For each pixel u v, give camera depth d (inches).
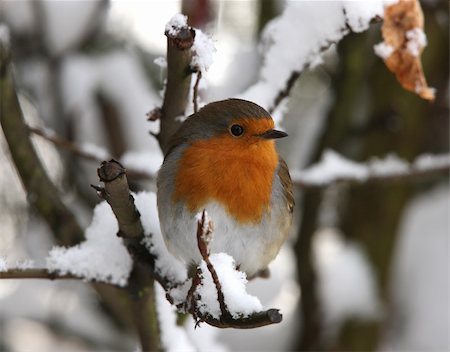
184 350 241.9
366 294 414.9
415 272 442.9
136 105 384.5
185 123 239.0
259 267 247.9
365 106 420.5
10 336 442.9
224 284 170.9
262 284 446.9
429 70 409.1
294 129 437.4
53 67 379.6
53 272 213.0
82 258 219.0
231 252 237.3
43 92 381.7
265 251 243.3
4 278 208.4
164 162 240.7
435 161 316.8
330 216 454.0
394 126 411.8
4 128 244.1
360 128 413.7
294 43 238.1
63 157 394.9
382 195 424.5
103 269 221.1
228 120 234.7
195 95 211.8
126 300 277.6
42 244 406.0
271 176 242.1
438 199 471.8
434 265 440.5
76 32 376.2
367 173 307.3
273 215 242.5
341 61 396.2
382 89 413.7
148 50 422.6
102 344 411.2
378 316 413.4
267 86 245.9
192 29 198.5
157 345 238.8
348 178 305.9
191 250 232.5
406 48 214.2
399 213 427.5
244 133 234.5
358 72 392.5
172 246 232.4
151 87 416.2
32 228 403.2
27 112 401.1
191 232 232.2
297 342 421.4
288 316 439.8
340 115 396.2
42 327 451.2
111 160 187.6
